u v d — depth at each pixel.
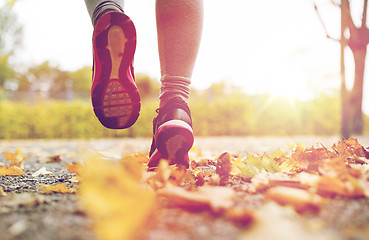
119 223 0.57
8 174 1.52
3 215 0.74
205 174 1.32
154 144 1.45
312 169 1.25
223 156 1.20
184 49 1.39
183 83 1.41
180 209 0.77
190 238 0.59
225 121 10.89
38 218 0.72
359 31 3.19
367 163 1.46
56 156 2.52
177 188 0.91
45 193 1.00
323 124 11.12
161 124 1.32
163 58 1.40
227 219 0.69
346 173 1.00
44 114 10.01
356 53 4.61
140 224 0.61
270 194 0.81
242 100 11.16
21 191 1.08
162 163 1.01
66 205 0.83
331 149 1.67
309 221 0.68
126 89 1.33
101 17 1.28
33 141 8.23
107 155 1.64
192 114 10.88
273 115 10.98
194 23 1.39
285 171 1.21
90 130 10.09
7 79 28.36
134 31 1.30
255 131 10.94
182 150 1.25
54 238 0.60
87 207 0.79
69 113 10.08
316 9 2.67
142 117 10.36
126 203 0.59
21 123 9.82
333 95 11.74
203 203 0.74
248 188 1.03
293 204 0.76
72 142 7.20
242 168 1.20
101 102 1.35
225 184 1.13
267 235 0.56
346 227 0.65
